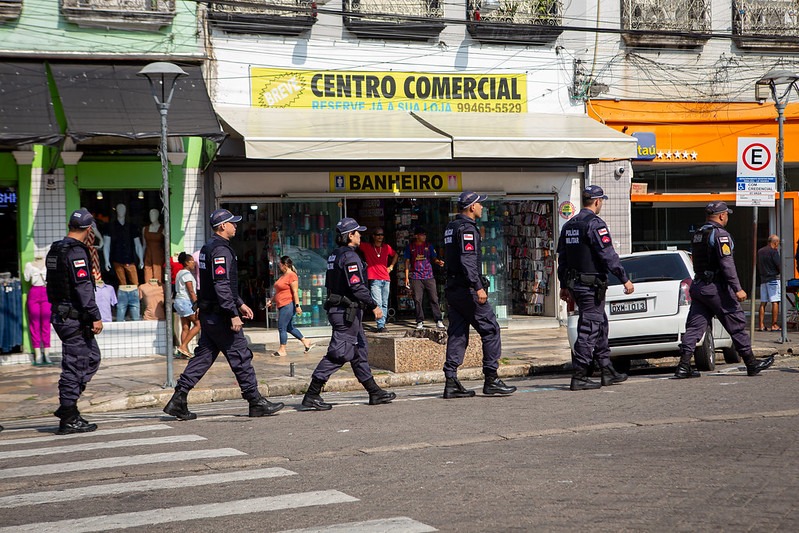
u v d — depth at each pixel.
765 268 19.25
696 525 5.74
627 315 12.84
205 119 16.06
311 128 17.56
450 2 19.86
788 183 23.20
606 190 21.14
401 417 9.91
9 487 7.29
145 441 9.14
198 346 10.55
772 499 6.29
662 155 21.55
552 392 11.39
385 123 18.50
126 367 15.90
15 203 16.80
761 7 22.08
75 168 17.06
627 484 6.75
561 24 20.58
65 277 9.85
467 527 5.77
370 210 20.53
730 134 22.05
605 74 21.06
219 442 8.93
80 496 6.93
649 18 21.31
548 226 20.84
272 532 5.80
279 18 18.39
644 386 11.52
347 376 13.81
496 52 20.25
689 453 7.70
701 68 21.75
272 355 16.83
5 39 16.70
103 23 17.23
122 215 17.52
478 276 10.82
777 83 16.64
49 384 14.38
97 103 16.03
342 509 6.29
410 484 6.93
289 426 9.67
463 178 19.91
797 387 11.08
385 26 19.31
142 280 17.64
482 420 9.48
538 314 21.02
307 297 19.16
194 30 17.97
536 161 20.39
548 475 7.07
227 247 10.24
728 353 14.28
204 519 6.16
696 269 12.20
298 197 18.73
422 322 19.97
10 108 15.46
